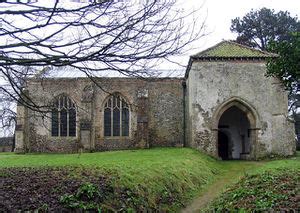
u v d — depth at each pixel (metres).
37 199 10.84
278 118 31.25
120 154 28.86
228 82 31.48
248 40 51.78
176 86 37.75
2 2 7.04
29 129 36.62
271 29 50.72
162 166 18.12
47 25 7.50
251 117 31.50
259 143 31.06
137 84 37.09
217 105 31.27
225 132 35.56
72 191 11.63
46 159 26.00
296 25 50.12
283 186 12.18
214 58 31.50
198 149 30.78
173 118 37.41
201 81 31.42
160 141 37.16
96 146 37.03
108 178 13.41
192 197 16.38
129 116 37.34
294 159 28.33
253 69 31.61
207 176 21.09
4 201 10.35
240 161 30.11
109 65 8.21
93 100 36.97
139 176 14.74
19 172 15.04
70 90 36.97
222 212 11.60
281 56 18.55
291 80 18.86
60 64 7.69
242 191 12.54
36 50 7.71
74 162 21.64
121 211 11.62
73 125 36.84
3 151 45.03
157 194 14.24
